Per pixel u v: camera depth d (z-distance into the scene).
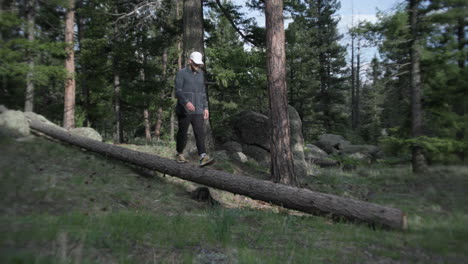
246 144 11.30
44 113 7.61
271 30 7.25
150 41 12.57
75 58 11.97
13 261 1.92
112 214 3.49
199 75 4.94
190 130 9.19
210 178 5.42
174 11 12.43
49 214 3.22
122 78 14.73
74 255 2.17
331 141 19.27
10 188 3.30
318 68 26.75
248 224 3.86
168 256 2.47
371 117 30.05
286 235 3.36
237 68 11.34
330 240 3.13
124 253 2.37
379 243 2.79
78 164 5.97
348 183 8.06
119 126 14.29
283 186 4.84
